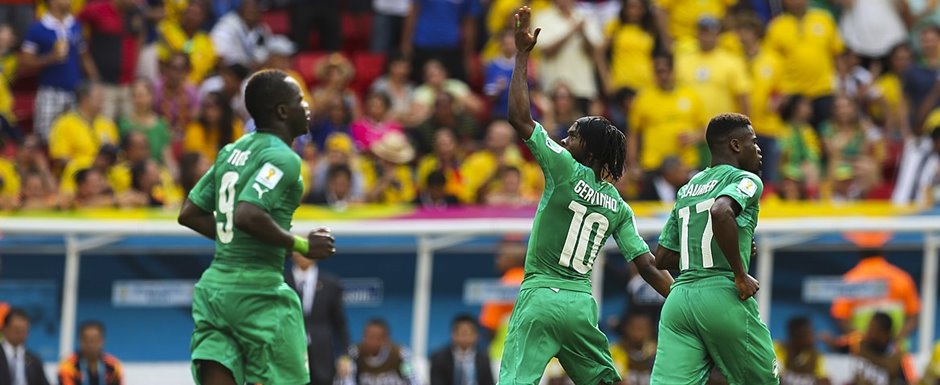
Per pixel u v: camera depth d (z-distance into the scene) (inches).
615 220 1327.5
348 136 2534.5
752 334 1286.9
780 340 2266.2
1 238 2073.1
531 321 1304.1
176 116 2637.8
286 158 1317.7
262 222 1295.5
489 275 2213.3
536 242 1317.7
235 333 1330.0
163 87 2672.2
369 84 2957.7
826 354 2267.5
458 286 2209.6
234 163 1333.7
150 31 2760.8
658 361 1299.2
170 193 2377.0
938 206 2359.7
